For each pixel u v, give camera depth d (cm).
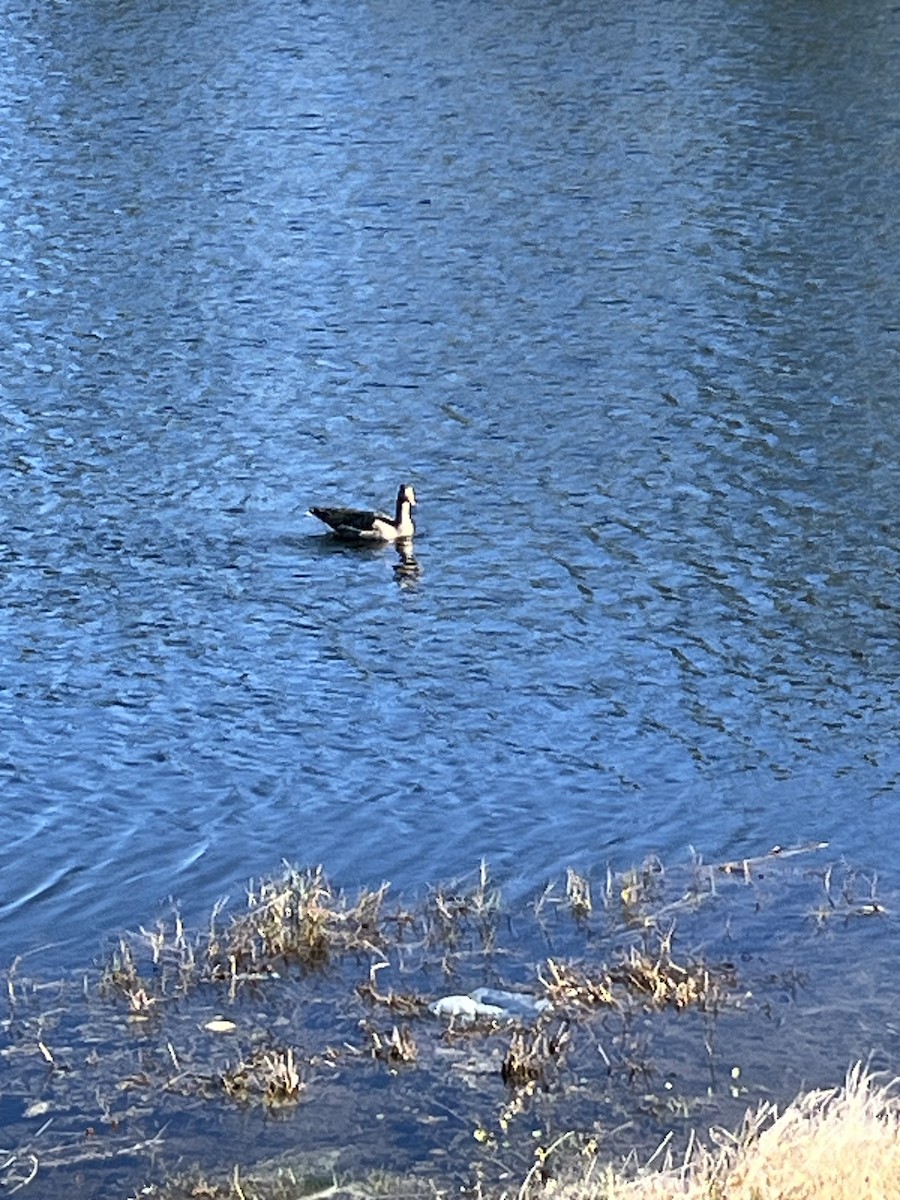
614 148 6197
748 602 3119
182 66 7300
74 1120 1703
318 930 2008
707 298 4831
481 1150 1645
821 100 6675
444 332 4628
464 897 2147
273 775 2516
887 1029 1838
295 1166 1627
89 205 5706
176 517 3534
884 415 4016
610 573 3253
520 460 3819
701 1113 1692
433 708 2736
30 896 2178
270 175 5994
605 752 2583
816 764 2538
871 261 5078
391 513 3559
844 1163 1501
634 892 2141
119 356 4475
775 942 2025
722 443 3884
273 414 4103
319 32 7794
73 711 2727
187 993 1917
